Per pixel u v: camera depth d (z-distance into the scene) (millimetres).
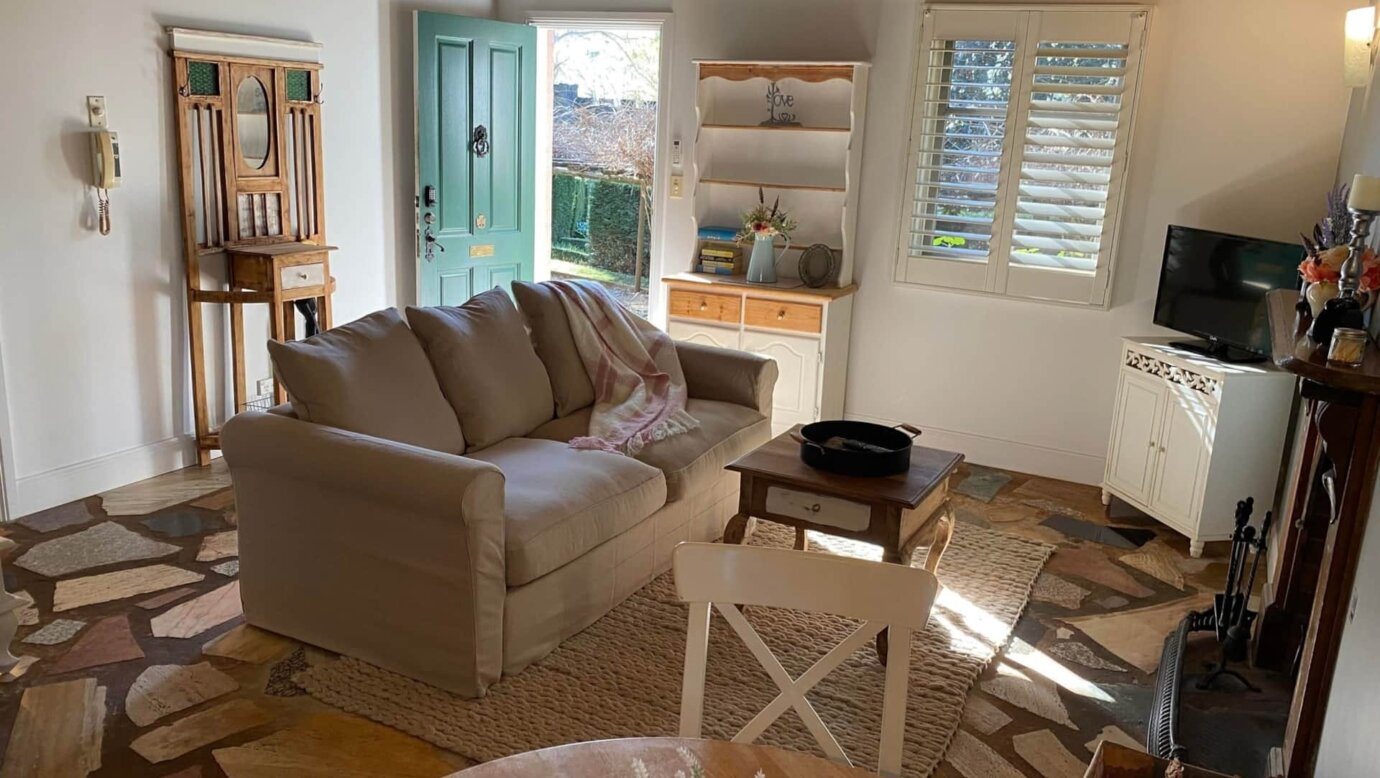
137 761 2393
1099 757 1426
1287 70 4141
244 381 4523
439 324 3326
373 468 2641
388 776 2377
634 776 1303
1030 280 4691
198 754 2430
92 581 3311
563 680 2811
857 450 3107
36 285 3766
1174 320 4270
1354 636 1814
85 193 3883
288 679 2779
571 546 2902
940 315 5004
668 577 3488
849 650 1572
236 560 3514
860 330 5215
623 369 3855
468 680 2688
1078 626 3332
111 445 4117
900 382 5176
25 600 3162
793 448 3230
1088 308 4645
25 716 2555
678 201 5504
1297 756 2166
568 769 1307
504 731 2562
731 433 3814
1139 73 4316
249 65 4371
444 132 5270
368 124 5105
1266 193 4273
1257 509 3900
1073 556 3916
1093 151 4488
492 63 5473
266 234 4594
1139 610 3463
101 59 3863
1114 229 4496
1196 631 3277
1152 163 4438
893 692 1552
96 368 4016
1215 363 3869
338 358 2928
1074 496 4613
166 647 2918
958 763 2559
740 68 5055
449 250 5441
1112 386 4695
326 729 2553
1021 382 4891
